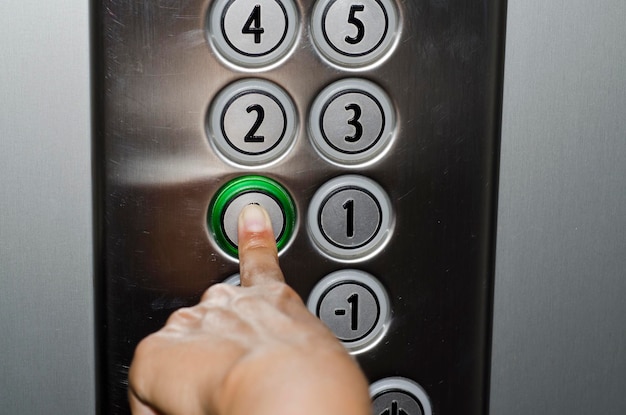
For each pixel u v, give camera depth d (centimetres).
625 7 48
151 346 29
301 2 43
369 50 44
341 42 44
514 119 48
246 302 29
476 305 48
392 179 45
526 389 50
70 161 43
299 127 44
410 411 48
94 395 45
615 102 49
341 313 46
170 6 42
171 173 43
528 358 50
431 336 47
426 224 46
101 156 43
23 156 43
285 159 44
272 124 44
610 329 51
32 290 44
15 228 44
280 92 44
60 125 43
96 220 44
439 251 47
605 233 50
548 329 50
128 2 42
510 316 49
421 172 46
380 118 45
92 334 45
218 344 26
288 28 43
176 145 43
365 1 44
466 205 47
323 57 44
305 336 25
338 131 45
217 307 30
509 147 48
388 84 45
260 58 43
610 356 51
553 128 48
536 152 48
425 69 45
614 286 51
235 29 43
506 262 49
